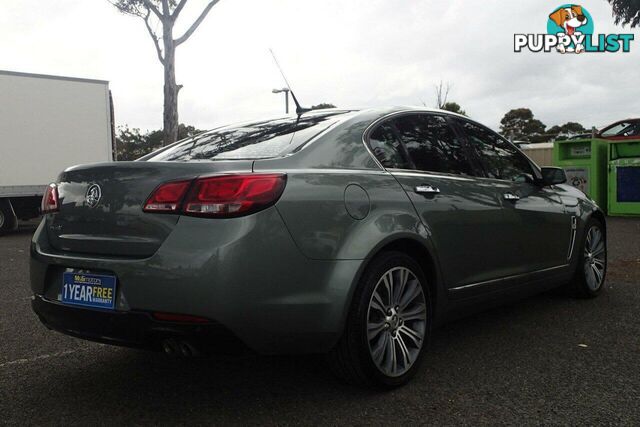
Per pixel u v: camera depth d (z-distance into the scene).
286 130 3.32
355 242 2.87
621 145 13.23
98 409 2.88
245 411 2.84
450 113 3.99
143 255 2.65
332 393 3.04
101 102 13.67
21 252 9.43
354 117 3.35
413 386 3.13
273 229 2.62
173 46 16.52
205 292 2.48
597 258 5.22
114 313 2.65
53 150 12.95
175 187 2.64
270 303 2.60
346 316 2.83
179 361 3.60
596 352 3.66
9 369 3.49
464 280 3.58
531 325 4.31
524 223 4.13
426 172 3.50
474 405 2.87
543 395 2.98
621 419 2.69
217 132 3.69
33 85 12.62
